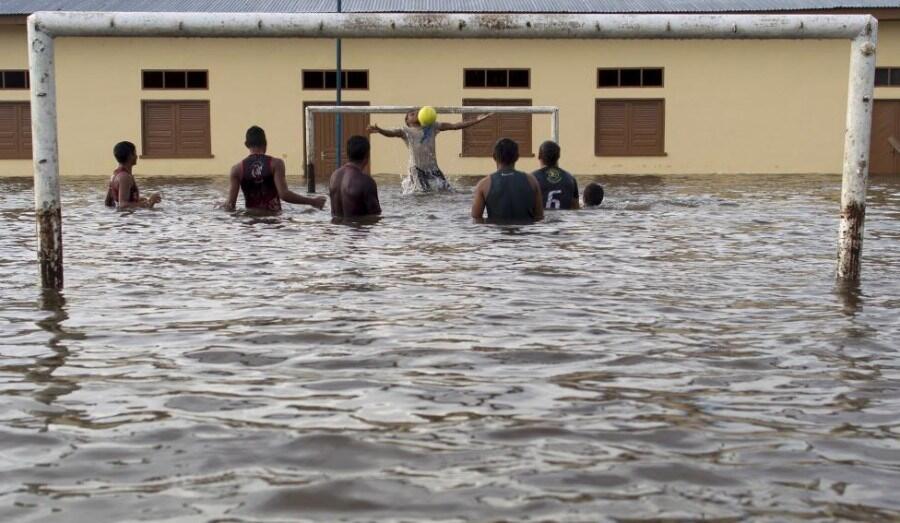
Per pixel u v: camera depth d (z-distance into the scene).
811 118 21.39
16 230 7.69
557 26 4.75
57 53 21.27
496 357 3.26
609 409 2.64
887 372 3.04
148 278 5.04
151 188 15.21
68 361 3.21
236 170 9.01
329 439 2.39
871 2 20.66
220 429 2.48
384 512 1.95
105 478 2.14
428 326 3.77
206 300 4.38
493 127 21.38
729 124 21.41
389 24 4.75
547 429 2.47
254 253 6.02
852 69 4.81
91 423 2.53
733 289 4.69
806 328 3.73
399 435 2.42
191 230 7.36
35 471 2.19
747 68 21.28
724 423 2.52
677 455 2.27
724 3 21.09
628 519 1.91
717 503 1.99
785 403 2.70
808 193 13.11
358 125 21.41
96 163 21.50
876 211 9.52
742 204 10.51
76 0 22.09
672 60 21.27
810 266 5.51
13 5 21.53
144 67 21.34
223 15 4.71
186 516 1.94
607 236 6.94
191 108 21.42
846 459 2.24
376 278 5.02
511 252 6.05
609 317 3.96
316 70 21.30
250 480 2.12
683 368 3.10
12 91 21.17
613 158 21.45
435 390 2.84
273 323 3.83
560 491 2.05
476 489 2.07
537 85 21.31
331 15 4.74
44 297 4.47
